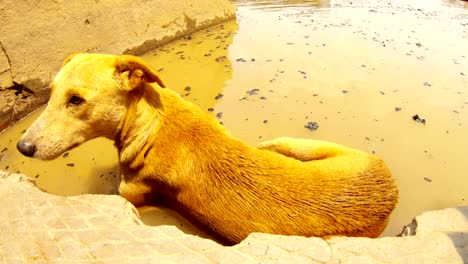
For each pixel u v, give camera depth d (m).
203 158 0.62
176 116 0.66
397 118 1.04
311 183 0.59
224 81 1.23
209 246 0.50
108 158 0.93
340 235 0.56
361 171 0.62
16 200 0.58
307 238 0.52
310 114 1.06
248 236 0.52
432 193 0.80
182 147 0.64
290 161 0.63
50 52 1.15
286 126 1.01
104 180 0.87
